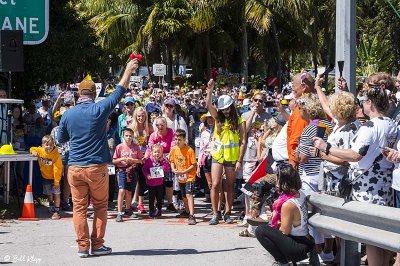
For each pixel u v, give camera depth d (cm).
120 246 883
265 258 812
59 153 1163
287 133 832
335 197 648
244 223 1022
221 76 3219
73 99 1338
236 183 1176
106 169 820
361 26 3622
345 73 898
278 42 3303
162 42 3528
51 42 1527
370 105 656
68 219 1095
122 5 3653
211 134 1152
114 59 3606
